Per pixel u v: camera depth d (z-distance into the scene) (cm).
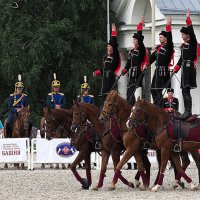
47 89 6009
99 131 3170
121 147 3195
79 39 6012
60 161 4269
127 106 3123
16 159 4272
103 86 3394
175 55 5528
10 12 5903
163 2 5647
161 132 3070
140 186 3225
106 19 6081
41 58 5800
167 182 3528
